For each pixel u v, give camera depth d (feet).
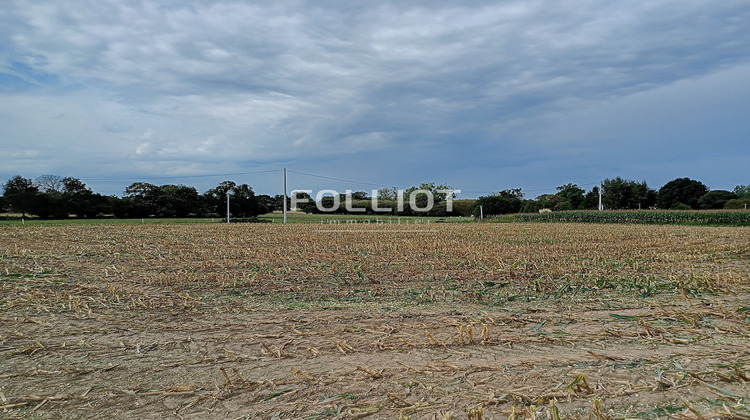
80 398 14.38
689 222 143.84
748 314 23.38
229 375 15.98
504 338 19.75
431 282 34.99
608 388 13.96
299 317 24.18
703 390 13.69
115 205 225.35
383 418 12.62
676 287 31.48
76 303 27.43
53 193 240.94
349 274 38.63
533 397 13.47
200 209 249.34
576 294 29.91
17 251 55.11
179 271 40.75
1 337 20.75
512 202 241.35
